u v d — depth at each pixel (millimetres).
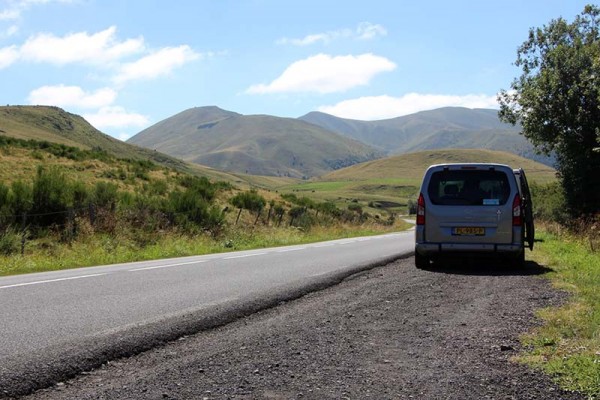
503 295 8789
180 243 20625
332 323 6863
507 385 4684
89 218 21016
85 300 8039
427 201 12219
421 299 8523
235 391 4504
